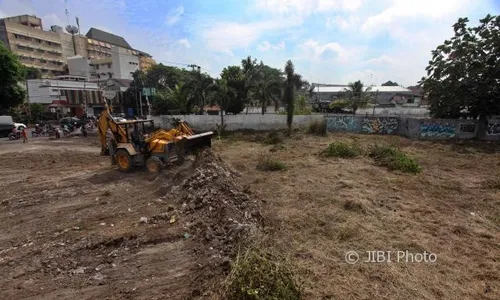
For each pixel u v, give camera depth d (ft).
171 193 27.35
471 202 26.11
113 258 16.80
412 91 203.00
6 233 20.53
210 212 21.57
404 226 21.02
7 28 207.62
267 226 20.44
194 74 86.17
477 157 47.98
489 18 62.85
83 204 26.00
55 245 18.39
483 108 66.13
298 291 12.64
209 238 17.99
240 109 97.45
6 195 29.14
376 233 19.89
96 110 171.32
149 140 36.91
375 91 189.88
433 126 69.92
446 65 69.10
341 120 83.51
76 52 270.46
